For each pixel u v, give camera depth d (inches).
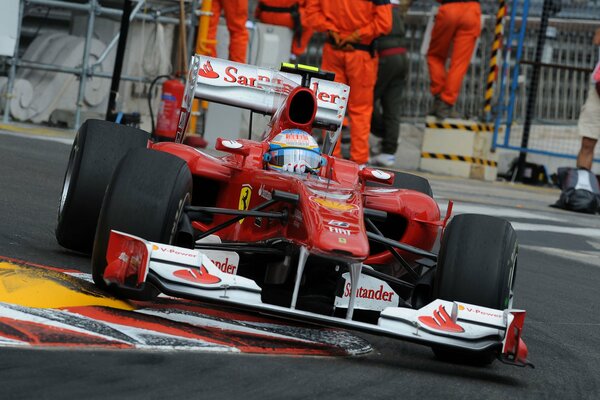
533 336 968.3
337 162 925.8
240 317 837.2
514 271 829.2
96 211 934.4
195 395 585.6
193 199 949.8
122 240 754.8
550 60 3046.3
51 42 2314.2
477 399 690.8
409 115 2974.9
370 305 844.0
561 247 1605.6
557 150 3004.4
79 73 2225.6
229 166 903.1
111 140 943.7
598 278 1380.4
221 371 647.8
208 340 721.0
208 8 2368.4
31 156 1664.6
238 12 2466.8
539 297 1181.7
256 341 751.1
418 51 2999.5
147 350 668.7
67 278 832.9
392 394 662.5
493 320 758.5
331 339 815.7
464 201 2036.2
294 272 834.8
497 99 2896.2
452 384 728.3
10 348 621.3
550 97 3021.7
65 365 605.0
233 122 2285.9
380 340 869.2
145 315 763.4
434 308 764.0
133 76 2390.5
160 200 780.6
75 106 2364.7
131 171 789.9
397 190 952.9
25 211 1187.9
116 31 2405.3
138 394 571.2
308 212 788.6
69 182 955.3
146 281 732.7
